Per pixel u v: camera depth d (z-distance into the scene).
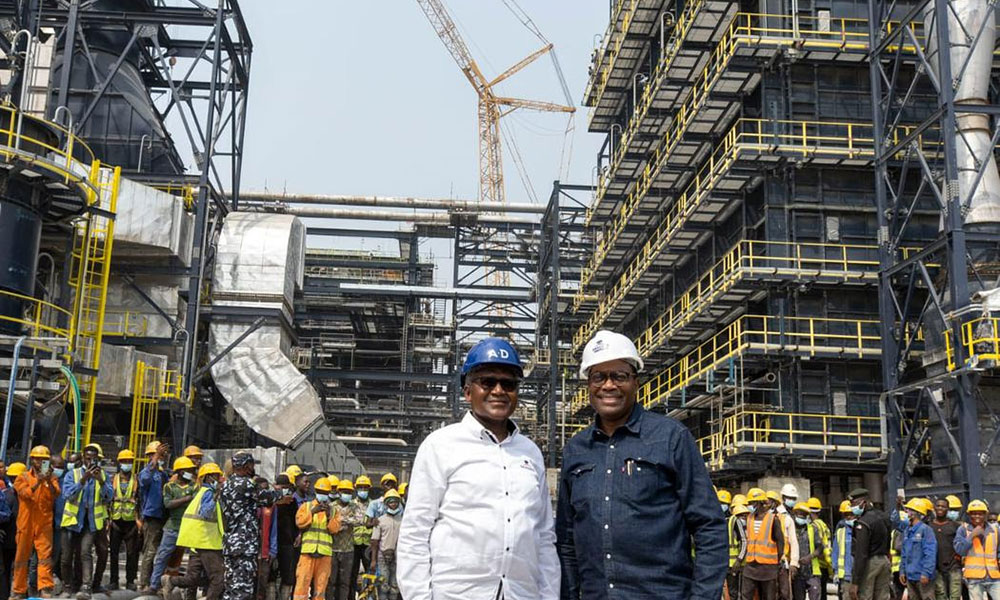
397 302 64.06
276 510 15.98
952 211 26.05
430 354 65.75
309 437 39.91
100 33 43.50
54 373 26.70
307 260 71.12
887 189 36.97
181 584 14.52
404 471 73.25
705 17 39.50
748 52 36.66
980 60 28.55
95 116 42.19
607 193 57.00
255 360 40.53
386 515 18.80
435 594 4.82
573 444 5.42
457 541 4.84
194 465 16.22
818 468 36.41
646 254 50.56
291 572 16.39
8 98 28.39
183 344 37.44
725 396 39.78
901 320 28.73
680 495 5.09
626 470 5.09
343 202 70.44
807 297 36.97
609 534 5.01
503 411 5.06
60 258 35.44
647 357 51.69
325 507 16.17
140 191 37.06
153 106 45.44
